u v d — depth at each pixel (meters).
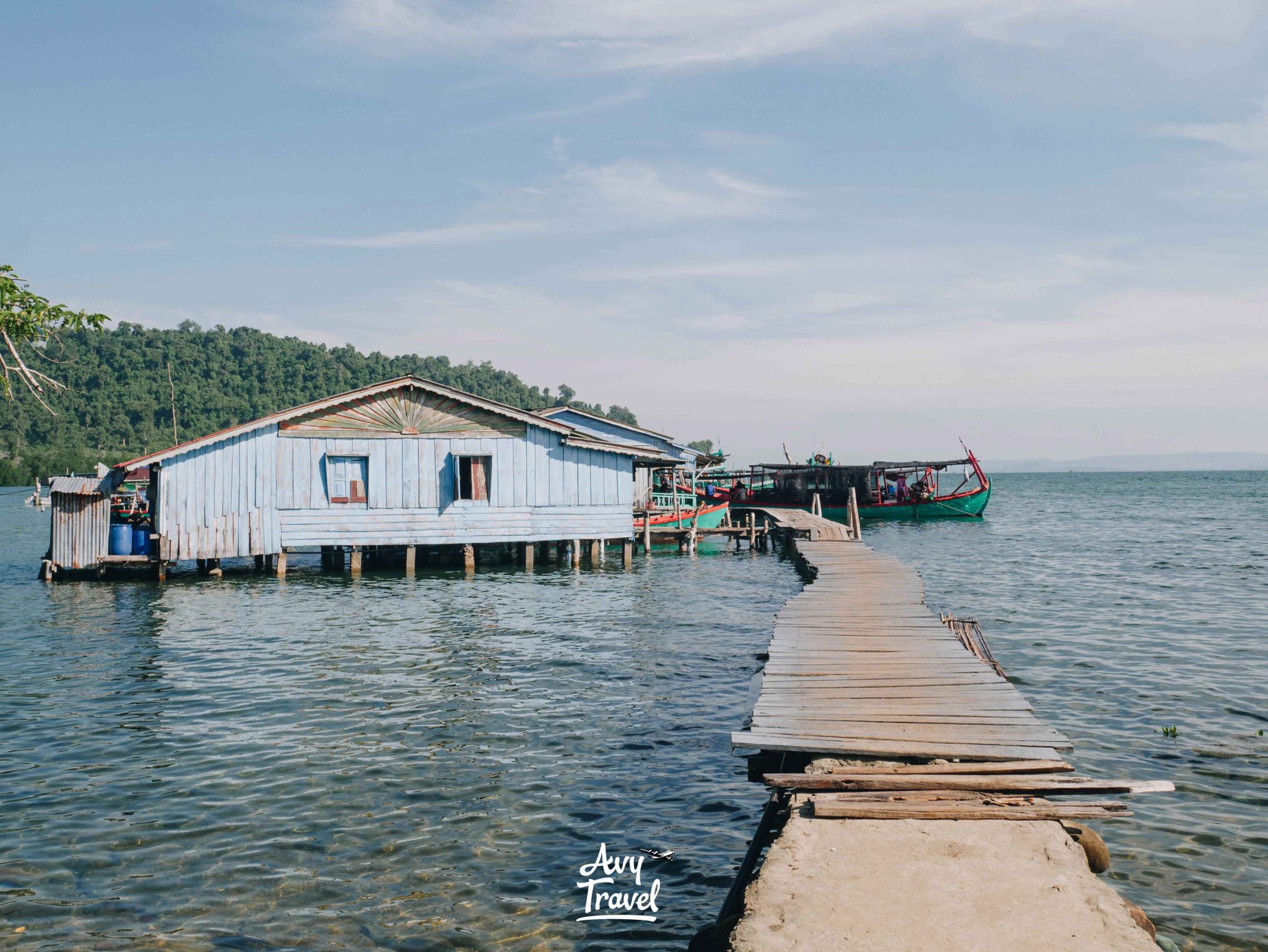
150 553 29.08
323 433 29.66
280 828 8.71
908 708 9.68
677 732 11.84
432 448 30.62
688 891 7.45
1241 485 158.00
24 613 22.42
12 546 45.41
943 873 5.62
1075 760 10.65
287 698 13.66
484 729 11.99
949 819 6.56
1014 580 28.97
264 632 19.39
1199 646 17.48
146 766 10.52
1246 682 14.53
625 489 33.16
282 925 6.91
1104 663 16.02
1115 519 64.50
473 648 17.47
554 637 18.69
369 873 7.78
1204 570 30.73
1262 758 10.68
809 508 65.38
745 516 64.75
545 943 6.66
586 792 9.66
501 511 31.30
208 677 15.13
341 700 13.49
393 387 30.16
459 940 6.70
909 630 14.70
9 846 8.33
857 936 4.84
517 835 8.55
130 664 16.17
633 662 16.14
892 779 7.26
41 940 6.68
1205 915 7.07
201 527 28.45
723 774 10.19
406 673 15.29
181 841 8.44
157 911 7.14
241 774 10.23
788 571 32.50
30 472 168.50
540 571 32.06
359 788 9.79
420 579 29.38
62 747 11.27
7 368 13.98
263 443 29.11
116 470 28.72
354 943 6.66
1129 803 9.34
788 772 8.46
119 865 7.93
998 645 17.78
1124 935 4.83
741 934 4.88
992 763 7.78
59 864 7.95
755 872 6.90
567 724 12.19
